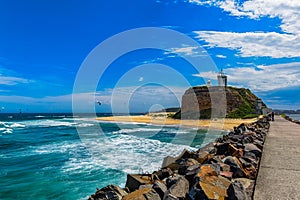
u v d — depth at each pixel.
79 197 8.16
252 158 6.69
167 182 4.96
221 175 5.00
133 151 15.47
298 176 4.89
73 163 13.31
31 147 21.17
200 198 3.94
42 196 8.48
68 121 69.38
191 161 7.27
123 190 5.52
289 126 21.02
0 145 22.75
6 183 10.05
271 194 3.98
